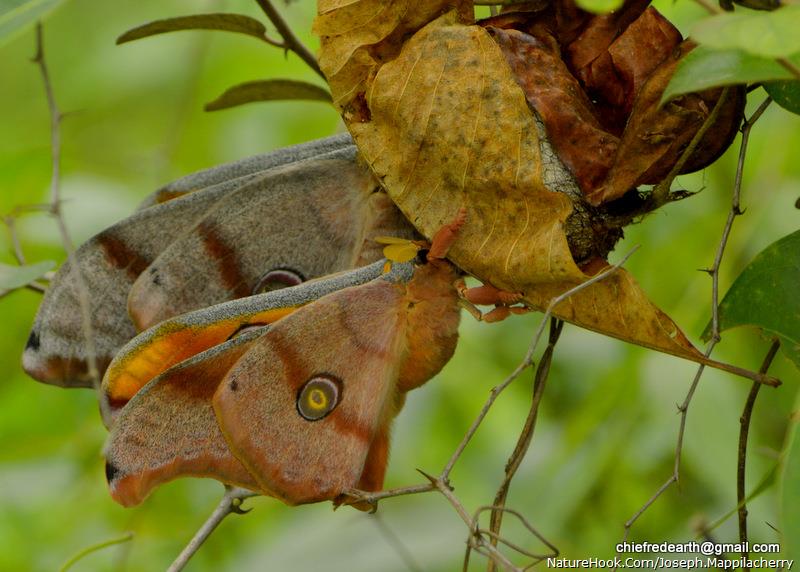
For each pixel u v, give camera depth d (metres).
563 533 1.78
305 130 1.86
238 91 1.74
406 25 1.66
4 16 1.65
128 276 1.73
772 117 1.79
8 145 1.88
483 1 1.66
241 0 1.85
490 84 1.65
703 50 1.62
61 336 1.72
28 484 1.83
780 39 1.60
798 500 1.63
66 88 1.88
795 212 1.79
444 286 1.68
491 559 1.67
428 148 1.66
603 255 1.66
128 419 1.68
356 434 1.69
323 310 1.68
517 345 1.83
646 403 1.77
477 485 1.81
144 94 1.87
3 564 1.81
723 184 1.80
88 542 1.82
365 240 1.71
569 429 1.78
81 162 1.86
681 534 1.77
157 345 1.69
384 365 1.69
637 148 1.65
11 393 1.83
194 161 1.87
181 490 1.83
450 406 1.82
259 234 1.72
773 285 1.67
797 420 1.63
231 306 1.69
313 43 1.84
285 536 1.81
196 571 1.82
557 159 1.65
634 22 1.66
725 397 1.76
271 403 1.68
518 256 1.65
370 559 1.80
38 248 1.83
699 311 1.78
